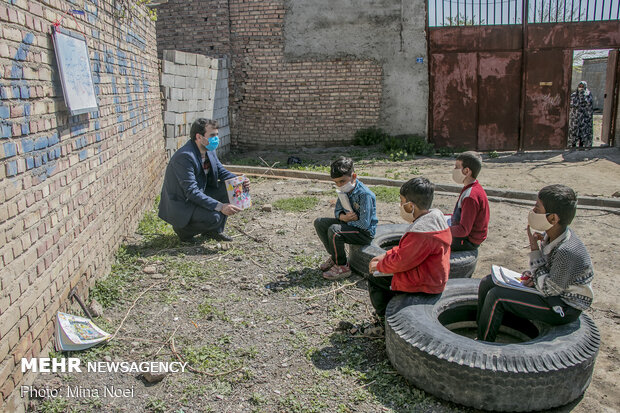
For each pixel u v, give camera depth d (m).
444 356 3.09
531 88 13.05
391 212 7.67
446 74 13.31
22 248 3.17
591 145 13.63
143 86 7.59
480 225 4.91
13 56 3.14
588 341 3.21
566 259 3.13
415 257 3.56
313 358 3.66
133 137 6.71
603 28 12.56
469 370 3.01
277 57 13.64
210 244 6.04
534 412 3.08
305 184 9.68
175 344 3.84
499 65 13.09
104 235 5.06
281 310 4.40
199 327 4.09
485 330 3.48
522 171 10.93
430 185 3.58
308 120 13.95
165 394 3.25
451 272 4.76
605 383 3.44
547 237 3.31
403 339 3.30
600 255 5.87
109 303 4.45
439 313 3.72
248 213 7.47
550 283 3.20
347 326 4.09
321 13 13.32
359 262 5.10
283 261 5.54
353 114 13.83
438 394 3.16
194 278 5.01
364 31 13.34
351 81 13.62
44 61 3.62
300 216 7.31
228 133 13.97
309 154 13.32
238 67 13.86
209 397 3.22
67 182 4.02
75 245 4.15
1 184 2.93
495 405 3.01
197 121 5.93
